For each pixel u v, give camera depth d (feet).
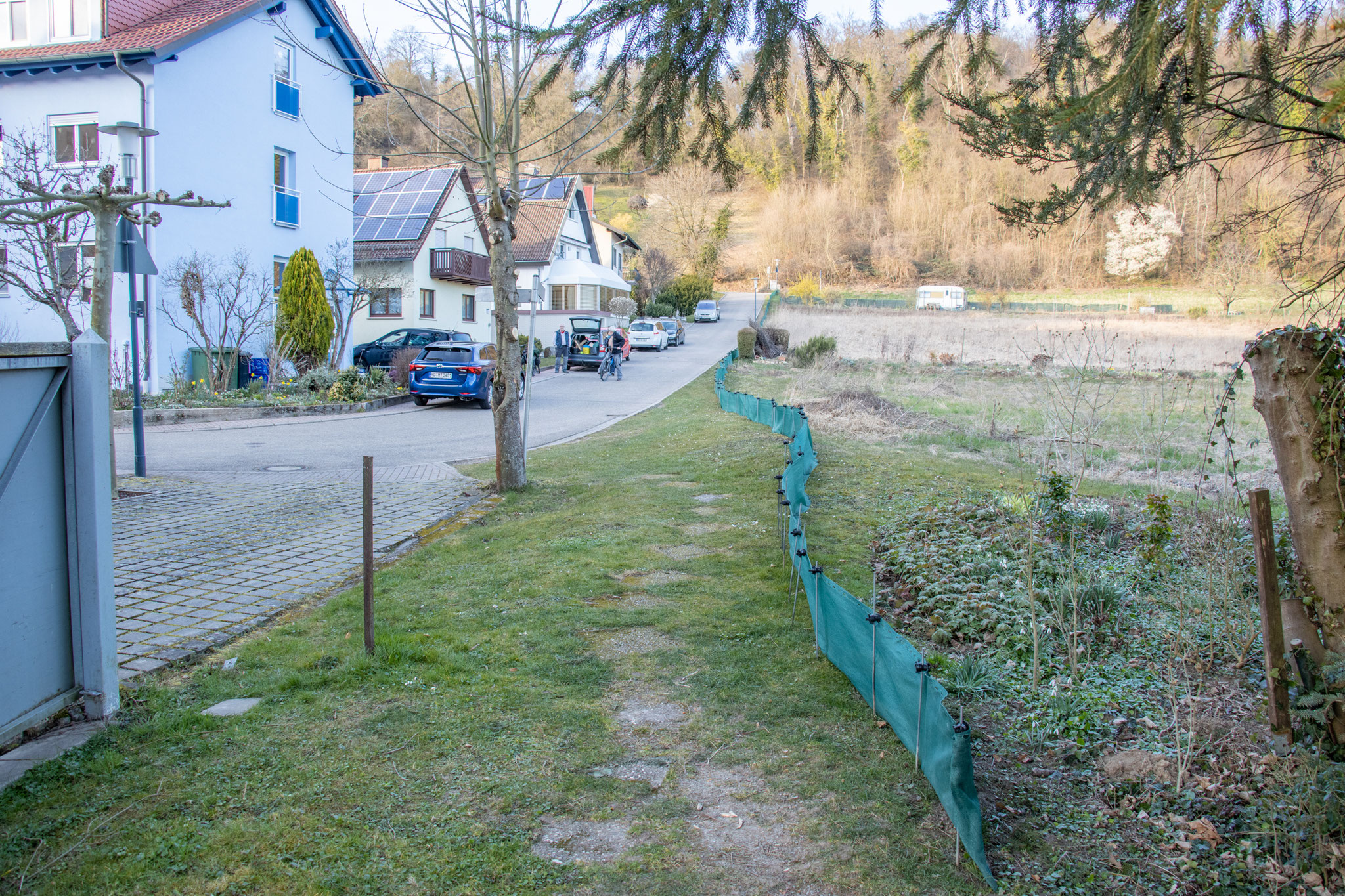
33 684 12.16
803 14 15.01
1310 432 12.17
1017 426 45.85
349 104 83.66
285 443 47.52
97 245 27.89
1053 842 10.49
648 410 66.59
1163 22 10.39
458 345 68.95
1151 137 13.09
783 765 12.05
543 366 108.27
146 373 62.34
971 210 204.44
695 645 16.43
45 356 12.18
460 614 18.06
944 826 10.62
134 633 17.37
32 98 64.13
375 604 18.92
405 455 44.42
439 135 29.25
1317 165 14.43
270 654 15.94
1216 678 15.40
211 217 67.56
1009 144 14.70
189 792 10.82
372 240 100.94
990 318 162.09
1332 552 12.16
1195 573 18.86
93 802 10.53
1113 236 172.55
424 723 12.97
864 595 19.66
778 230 242.78
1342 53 11.26
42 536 12.34
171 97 63.36
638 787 11.41
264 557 23.66
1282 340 12.42
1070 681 15.15
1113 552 22.58
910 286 218.79
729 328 180.04
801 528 20.38
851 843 10.21
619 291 178.19
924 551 21.99
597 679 14.80
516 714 13.35
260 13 70.23
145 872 9.14
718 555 22.68
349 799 10.77
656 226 254.47
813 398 63.21
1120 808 11.25
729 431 47.91
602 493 31.58
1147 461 38.86
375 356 88.33
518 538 25.00
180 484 34.12
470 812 10.62
